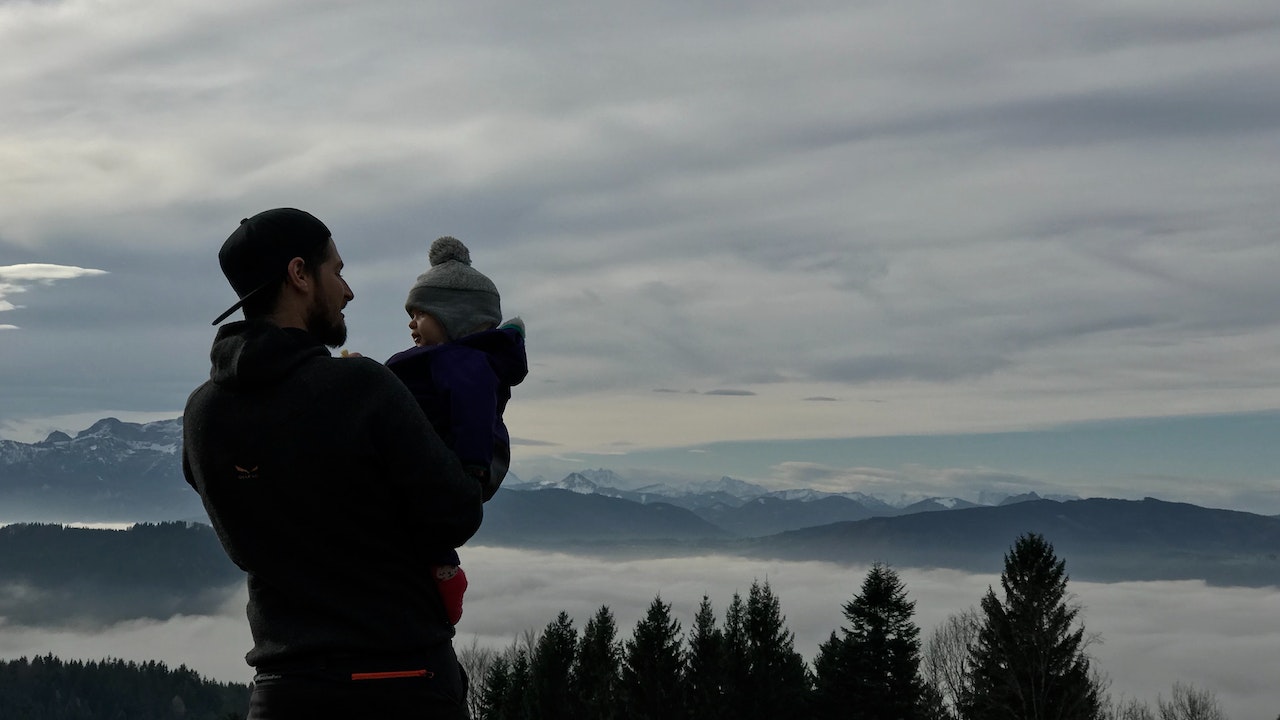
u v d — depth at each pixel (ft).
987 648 132.87
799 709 172.14
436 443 8.54
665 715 170.71
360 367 8.50
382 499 8.37
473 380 9.39
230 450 8.29
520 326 10.43
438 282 10.29
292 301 9.08
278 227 8.98
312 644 8.13
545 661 178.09
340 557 8.26
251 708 8.39
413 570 8.57
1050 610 127.95
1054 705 124.98
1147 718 223.10
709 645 173.99
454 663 8.83
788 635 179.22
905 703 156.04
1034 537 131.44
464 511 8.51
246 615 8.71
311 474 8.18
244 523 8.30
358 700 8.14
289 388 8.34
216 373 8.54
